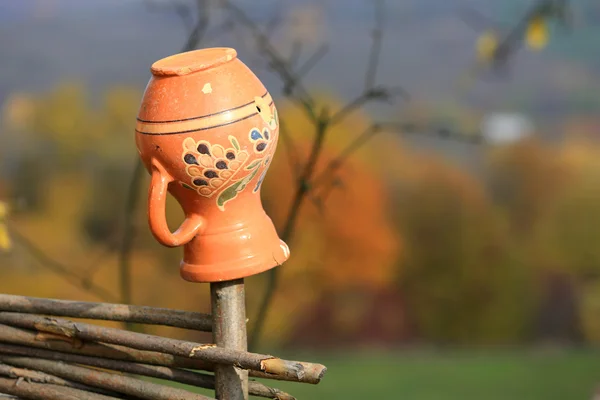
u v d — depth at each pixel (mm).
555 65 36031
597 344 27422
